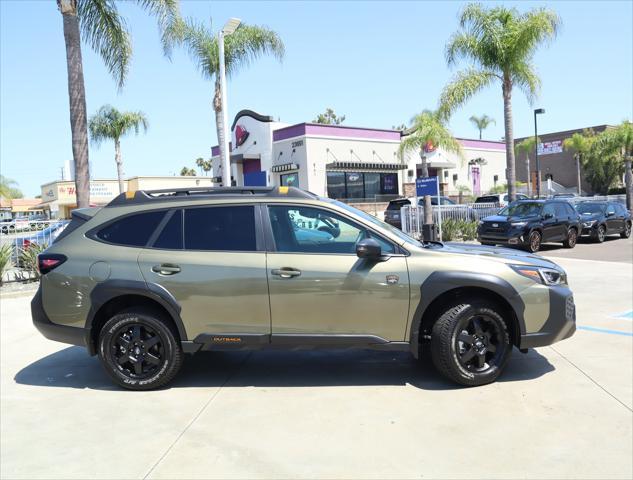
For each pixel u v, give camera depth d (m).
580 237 20.53
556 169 53.50
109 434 4.04
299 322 4.79
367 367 5.46
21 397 4.88
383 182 35.34
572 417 4.11
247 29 21.14
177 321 4.83
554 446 3.66
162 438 3.95
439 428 3.98
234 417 4.30
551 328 4.79
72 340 5.00
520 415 4.17
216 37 21.08
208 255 4.87
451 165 38.72
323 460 3.55
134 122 35.69
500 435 3.84
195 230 4.98
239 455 3.65
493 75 20.06
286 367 5.54
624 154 35.16
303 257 4.80
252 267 4.79
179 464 3.55
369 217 5.21
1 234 13.21
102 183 54.72
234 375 5.34
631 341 6.09
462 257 4.83
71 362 5.96
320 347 4.82
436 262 4.77
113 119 35.41
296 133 32.34
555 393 4.59
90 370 5.64
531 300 4.74
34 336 7.29
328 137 32.50
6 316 8.80
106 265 4.93
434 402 4.48
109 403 4.68
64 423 4.27
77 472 3.48
